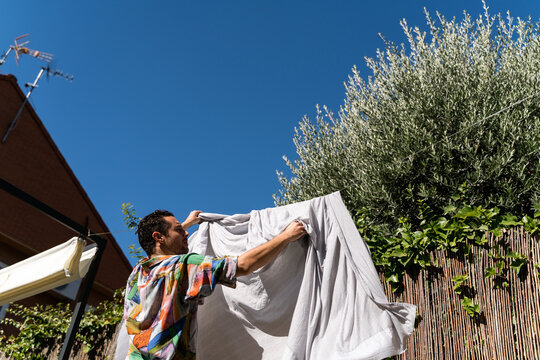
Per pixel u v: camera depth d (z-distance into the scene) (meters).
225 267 1.80
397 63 5.39
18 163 11.02
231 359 2.17
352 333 1.92
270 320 2.17
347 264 2.11
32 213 10.86
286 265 2.24
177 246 2.13
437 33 5.33
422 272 2.98
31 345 5.07
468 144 4.27
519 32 4.97
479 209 2.89
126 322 1.83
